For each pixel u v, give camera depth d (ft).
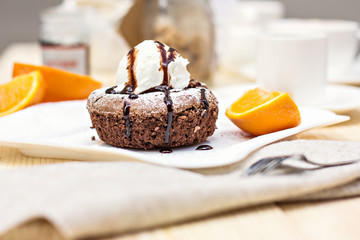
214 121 1.61
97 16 3.07
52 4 5.05
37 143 1.50
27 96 1.78
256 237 1.18
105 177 1.25
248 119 1.61
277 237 1.18
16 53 3.77
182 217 1.19
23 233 1.17
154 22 2.52
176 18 2.49
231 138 1.64
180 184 1.21
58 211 1.12
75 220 1.11
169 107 1.51
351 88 2.22
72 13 2.48
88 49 2.56
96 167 1.32
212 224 1.21
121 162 1.34
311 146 1.44
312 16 4.87
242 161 1.42
